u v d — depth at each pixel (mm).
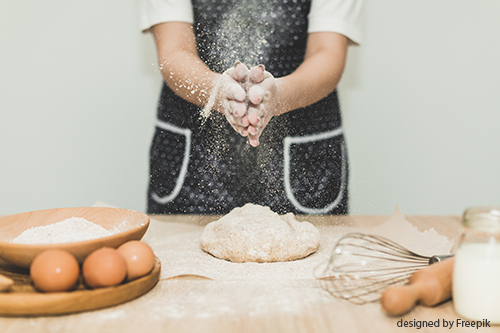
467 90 1531
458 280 519
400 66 1506
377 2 1463
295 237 746
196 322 511
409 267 663
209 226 838
